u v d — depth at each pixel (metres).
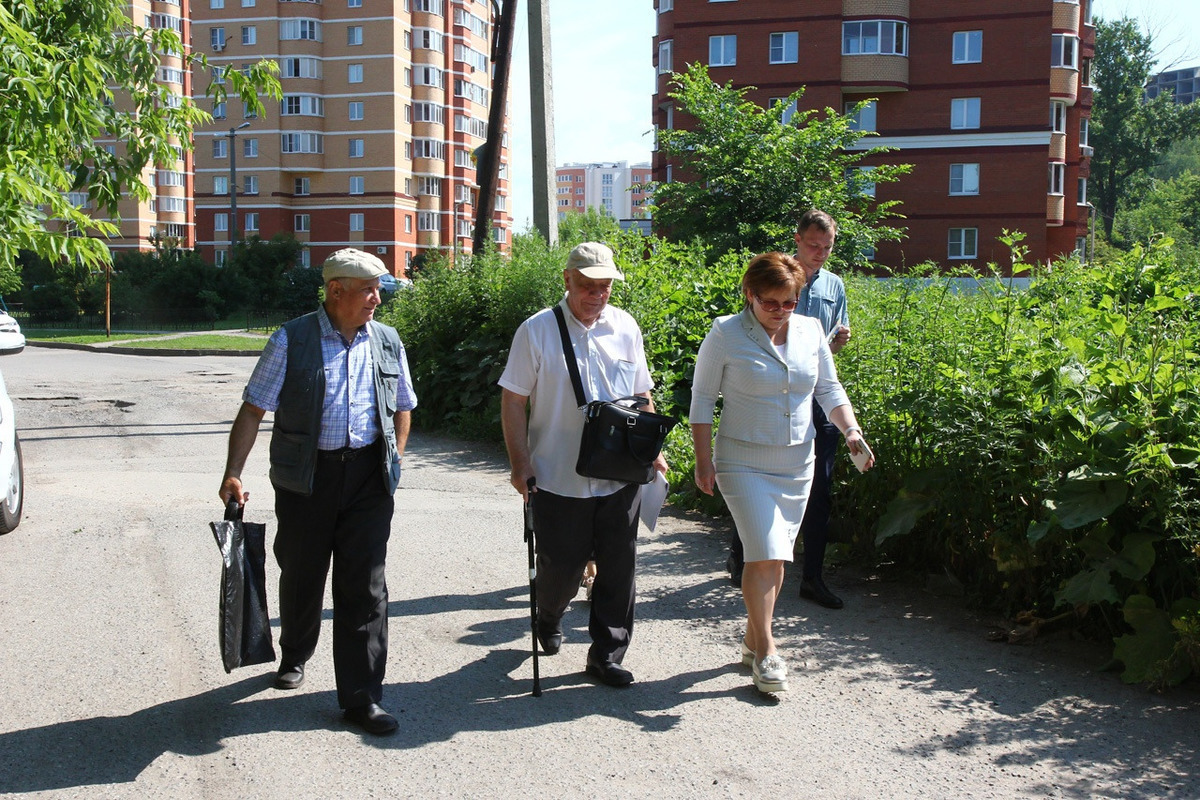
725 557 6.59
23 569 6.20
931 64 42.19
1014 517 5.36
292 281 47.28
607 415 4.37
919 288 6.57
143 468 9.61
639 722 4.18
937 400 5.74
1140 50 69.75
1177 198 68.38
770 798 3.56
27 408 14.08
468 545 6.89
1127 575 4.65
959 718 4.20
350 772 3.72
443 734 4.05
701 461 4.56
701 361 4.57
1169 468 4.60
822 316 5.75
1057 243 49.66
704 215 26.55
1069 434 5.12
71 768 3.72
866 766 3.79
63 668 4.66
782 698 4.41
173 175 71.88
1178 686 4.52
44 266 40.75
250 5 67.94
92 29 8.67
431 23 70.88
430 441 11.43
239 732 4.04
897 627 5.30
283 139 68.56
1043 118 41.41
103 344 29.47
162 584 5.92
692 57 42.94
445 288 12.37
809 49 41.94
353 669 4.07
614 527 4.54
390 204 69.25
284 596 4.30
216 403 14.72
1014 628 5.20
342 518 4.15
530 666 4.79
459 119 75.12
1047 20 41.00
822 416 5.56
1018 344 5.50
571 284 4.50
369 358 4.20
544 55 12.45
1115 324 5.32
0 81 7.24
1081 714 4.23
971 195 42.19
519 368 4.50
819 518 5.62
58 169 7.85
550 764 3.80
